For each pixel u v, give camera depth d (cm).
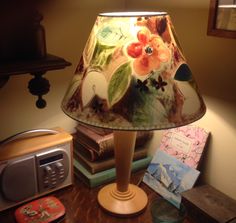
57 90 109
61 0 100
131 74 64
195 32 91
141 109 64
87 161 101
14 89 100
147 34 65
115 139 82
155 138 112
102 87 66
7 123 102
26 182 88
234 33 79
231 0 78
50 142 91
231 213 80
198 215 83
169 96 65
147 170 102
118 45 65
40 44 74
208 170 96
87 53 71
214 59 87
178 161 96
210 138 94
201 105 71
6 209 88
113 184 98
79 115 68
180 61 69
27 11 71
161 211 87
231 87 84
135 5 111
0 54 70
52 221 82
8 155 83
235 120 85
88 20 108
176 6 95
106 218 86
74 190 98
